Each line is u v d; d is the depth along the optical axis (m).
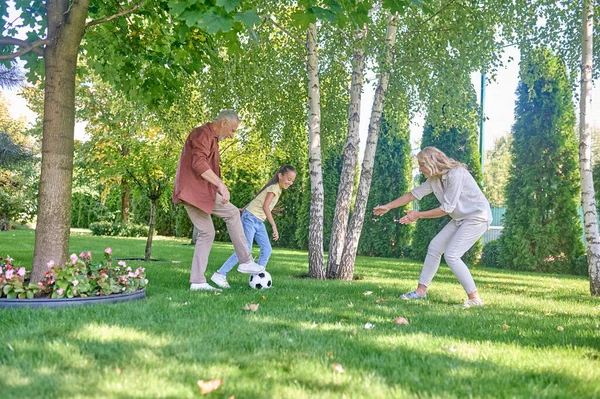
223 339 2.39
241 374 1.86
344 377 1.85
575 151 11.22
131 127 9.40
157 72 5.66
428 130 12.85
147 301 3.59
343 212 7.02
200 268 4.51
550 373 2.01
